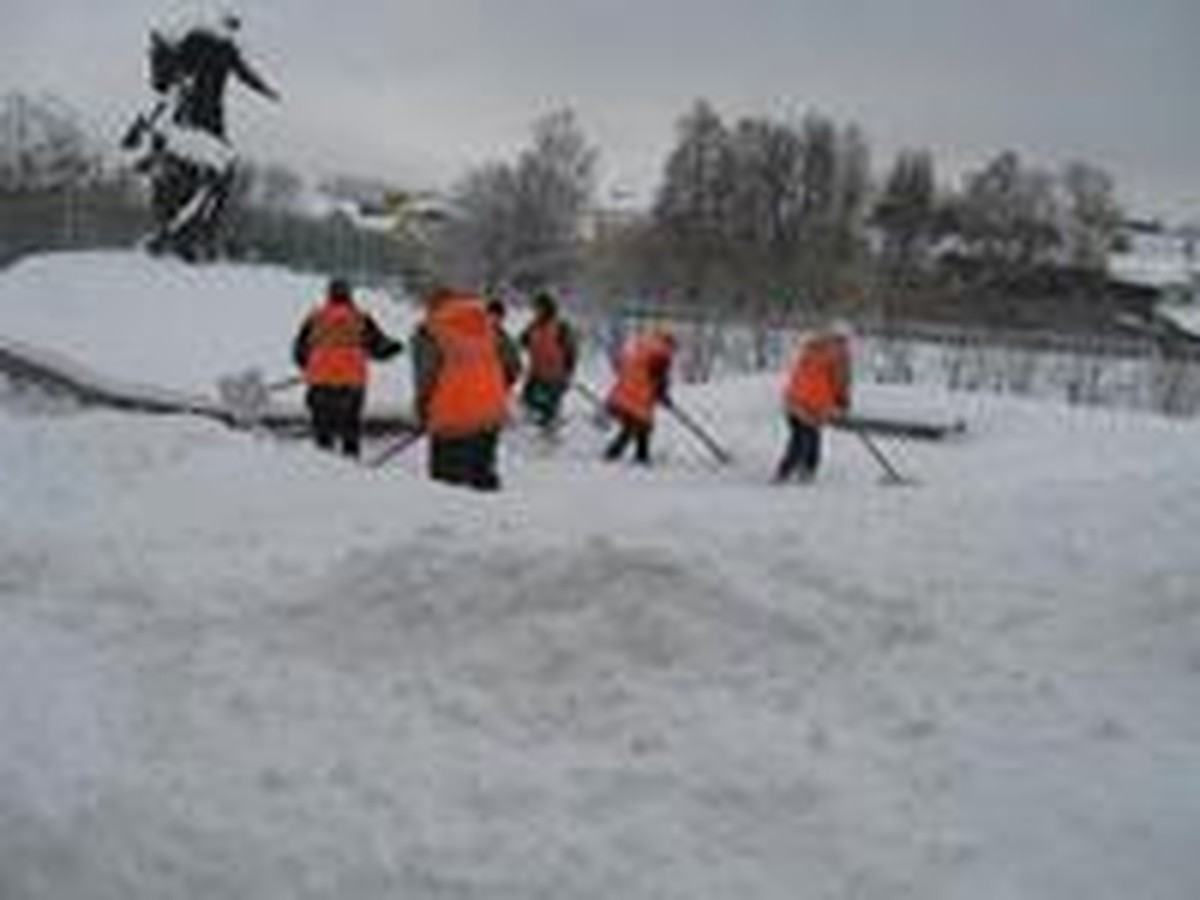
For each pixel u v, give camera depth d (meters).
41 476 11.51
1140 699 6.87
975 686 7.00
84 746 6.37
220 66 32.69
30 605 8.27
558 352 22.28
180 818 5.77
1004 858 5.58
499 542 8.07
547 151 77.19
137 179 44.50
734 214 78.69
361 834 5.73
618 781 6.12
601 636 7.20
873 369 42.69
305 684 7.05
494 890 5.44
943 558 8.80
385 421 22.03
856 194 81.25
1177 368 41.94
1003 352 46.31
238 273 30.97
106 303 28.55
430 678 7.07
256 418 20.38
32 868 5.46
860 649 7.38
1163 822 5.71
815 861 5.63
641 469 20.08
